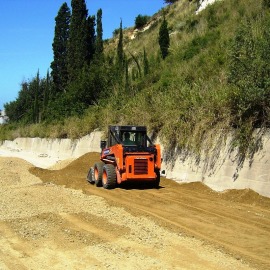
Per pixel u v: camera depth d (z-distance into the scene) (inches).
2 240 351.6
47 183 675.4
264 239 345.1
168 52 1157.7
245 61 557.6
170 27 1497.3
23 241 347.6
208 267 281.3
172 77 887.7
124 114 925.2
